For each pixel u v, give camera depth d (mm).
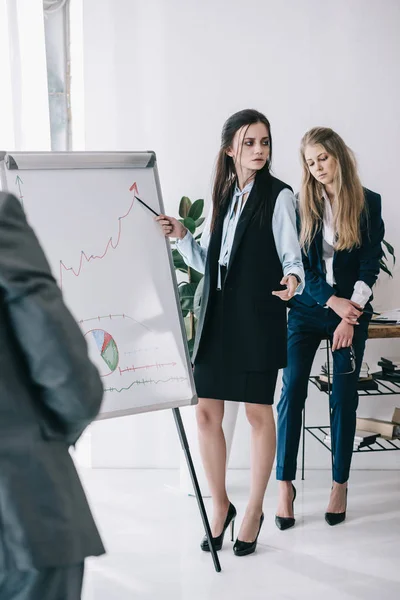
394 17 3812
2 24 3441
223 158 2914
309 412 3973
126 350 2559
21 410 1317
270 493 3648
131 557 2916
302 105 3852
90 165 2576
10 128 3479
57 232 2492
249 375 2873
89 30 3799
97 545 1390
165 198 3889
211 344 2898
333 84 3840
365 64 3834
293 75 3838
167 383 2615
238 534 2977
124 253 2592
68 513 1338
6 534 1289
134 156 2645
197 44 3814
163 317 2633
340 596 2584
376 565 2836
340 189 3225
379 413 3979
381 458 4016
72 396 1323
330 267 3320
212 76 3832
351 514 3375
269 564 2852
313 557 2910
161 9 3799
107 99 3838
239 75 3834
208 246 2926
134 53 3812
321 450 4000
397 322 3545
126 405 2541
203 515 2758
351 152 3273
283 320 2910
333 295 3268
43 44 3574
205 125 3854
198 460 3582
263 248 2846
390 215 3912
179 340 2652
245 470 3988
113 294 2555
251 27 3812
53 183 2508
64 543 1319
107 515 3359
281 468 3268
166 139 3857
